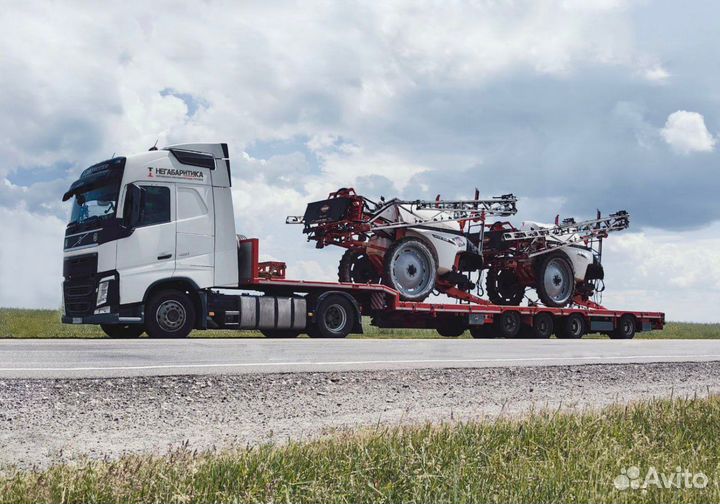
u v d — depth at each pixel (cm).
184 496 390
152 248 1451
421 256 2025
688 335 3183
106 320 1413
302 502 409
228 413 707
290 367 956
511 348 1505
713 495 432
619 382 1074
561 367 1162
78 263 1457
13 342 1191
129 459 461
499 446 555
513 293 2423
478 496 421
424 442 543
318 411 739
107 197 1439
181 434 616
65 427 618
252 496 410
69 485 412
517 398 877
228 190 1548
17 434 587
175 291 1482
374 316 1925
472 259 2177
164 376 839
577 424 645
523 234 2303
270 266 1656
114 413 677
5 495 396
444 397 854
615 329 2523
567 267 2417
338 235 1933
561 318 2356
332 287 1728
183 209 1491
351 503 411
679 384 1103
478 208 2148
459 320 2130
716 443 605
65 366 870
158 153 1477
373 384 904
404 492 429
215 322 1553
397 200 1997
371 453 506
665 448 580
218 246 1528
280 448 525
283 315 1631
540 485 442
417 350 1327
